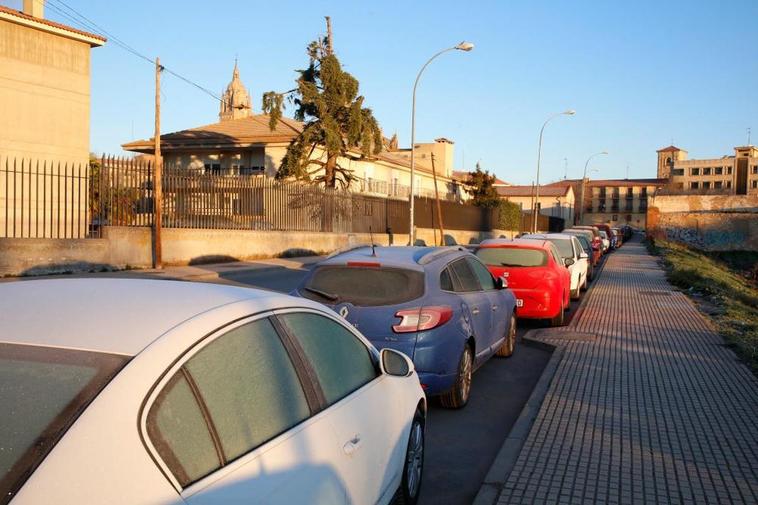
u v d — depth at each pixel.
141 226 19.50
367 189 41.88
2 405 1.93
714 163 121.75
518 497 4.26
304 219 28.30
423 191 53.16
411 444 4.07
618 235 50.47
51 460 1.76
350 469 2.92
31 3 25.50
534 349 9.65
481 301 7.26
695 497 4.29
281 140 36.06
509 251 11.34
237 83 102.88
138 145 38.53
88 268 17.34
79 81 26.28
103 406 1.91
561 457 4.95
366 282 6.05
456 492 4.63
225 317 2.52
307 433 2.67
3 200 23.41
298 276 19.73
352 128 31.77
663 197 55.00
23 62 24.47
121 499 1.78
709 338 9.95
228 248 23.06
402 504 3.88
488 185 61.50
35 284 2.80
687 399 6.53
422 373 5.76
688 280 18.92
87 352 2.10
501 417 6.36
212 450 2.16
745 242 51.62
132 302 2.50
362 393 3.38
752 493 4.36
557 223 78.00
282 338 2.86
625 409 6.18
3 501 1.66
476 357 7.09
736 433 5.53
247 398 2.45
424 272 6.17
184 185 21.50
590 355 8.61
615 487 4.43
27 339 2.17
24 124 24.45
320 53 32.25
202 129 40.34
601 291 17.11
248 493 2.18
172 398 2.10
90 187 18.53
